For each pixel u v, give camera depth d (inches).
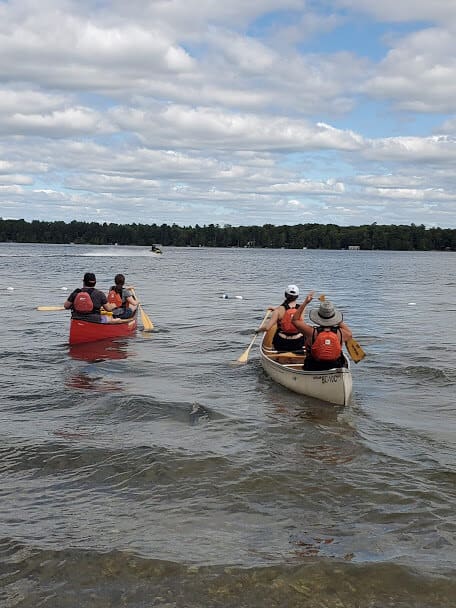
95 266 1708.9
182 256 2994.6
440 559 134.3
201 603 118.4
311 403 265.3
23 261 1929.1
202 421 232.5
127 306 463.2
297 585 124.5
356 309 684.1
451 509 159.2
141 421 231.5
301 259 2987.2
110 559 132.5
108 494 166.2
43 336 432.8
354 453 200.5
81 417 235.3
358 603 119.1
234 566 130.6
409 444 210.8
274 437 216.1
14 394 267.9
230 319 553.9
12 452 194.9
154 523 149.9
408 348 402.6
